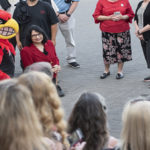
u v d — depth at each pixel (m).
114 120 6.30
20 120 2.36
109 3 8.32
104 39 8.48
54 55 7.20
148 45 8.02
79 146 3.47
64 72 9.18
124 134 3.15
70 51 9.47
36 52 7.01
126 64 9.50
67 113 6.69
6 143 2.35
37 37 6.97
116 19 8.25
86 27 14.16
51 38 8.20
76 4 9.31
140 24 8.17
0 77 5.97
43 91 3.29
